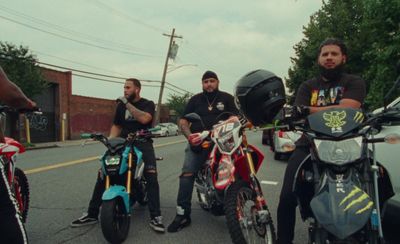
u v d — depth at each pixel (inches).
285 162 465.7
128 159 196.2
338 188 106.1
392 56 415.5
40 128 1258.0
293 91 1167.6
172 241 184.4
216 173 171.5
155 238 189.0
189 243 181.6
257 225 155.2
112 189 182.4
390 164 177.0
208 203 189.3
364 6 430.9
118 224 185.6
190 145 202.5
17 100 96.7
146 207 251.1
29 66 1001.5
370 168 114.8
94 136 197.5
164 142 950.4
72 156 596.7
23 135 1132.5
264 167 423.2
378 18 422.6
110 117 1660.9
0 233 93.7
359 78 147.2
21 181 196.2
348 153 110.5
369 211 100.7
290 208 140.0
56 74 1333.7
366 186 112.1
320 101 150.9
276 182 331.6
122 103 225.9
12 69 966.4
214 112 222.2
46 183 332.8
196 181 204.1
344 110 119.3
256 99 135.9
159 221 200.5
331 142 113.3
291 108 127.3
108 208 174.9
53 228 204.8
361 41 935.0
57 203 259.1
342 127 114.2
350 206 101.2
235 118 172.2
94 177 364.5
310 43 1063.6
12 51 977.5
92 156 585.9
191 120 194.2
